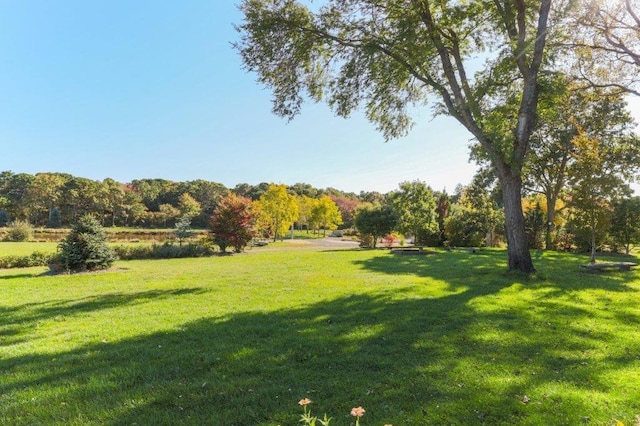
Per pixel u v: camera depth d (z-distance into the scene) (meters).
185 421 2.99
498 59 10.79
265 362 4.27
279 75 11.78
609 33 12.04
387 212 29.05
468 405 3.21
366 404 3.23
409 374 3.88
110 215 66.06
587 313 6.60
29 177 66.88
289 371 4.00
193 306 7.49
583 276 11.07
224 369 4.09
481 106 11.79
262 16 10.77
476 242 27.56
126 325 6.12
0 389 3.69
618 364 4.20
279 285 9.82
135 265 16.23
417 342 4.94
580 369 4.04
